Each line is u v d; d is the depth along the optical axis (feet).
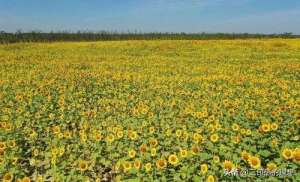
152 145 26.55
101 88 60.75
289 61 94.99
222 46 134.72
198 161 23.67
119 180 22.80
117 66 91.35
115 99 49.06
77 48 136.98
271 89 55.93
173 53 120.88
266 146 26.40
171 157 22.84
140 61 101.60
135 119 36.40
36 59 107.76
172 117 37.06
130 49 132.57
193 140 27.84
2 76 75.66
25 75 75.87
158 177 22.57
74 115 41.52
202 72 78.59
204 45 138.51
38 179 23.39
